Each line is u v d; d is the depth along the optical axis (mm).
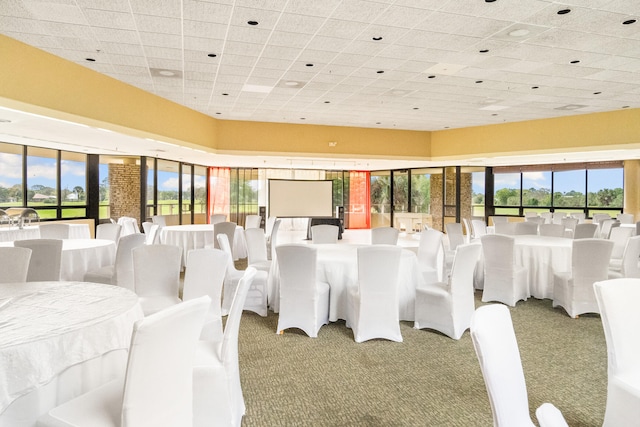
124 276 4676
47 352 1910
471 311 4305
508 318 1688
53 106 6051
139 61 6297
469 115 10078
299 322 4199
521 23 4895
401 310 4707
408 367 3393
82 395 1914
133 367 1549
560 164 14758
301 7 4512
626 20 4781
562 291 5070
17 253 3398
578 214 11531
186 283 3678
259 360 3539
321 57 6086
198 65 6465
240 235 9391
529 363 3479
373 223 16859
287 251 4121
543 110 9516
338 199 16656
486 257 5566
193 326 1794
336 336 4176
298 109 9516
